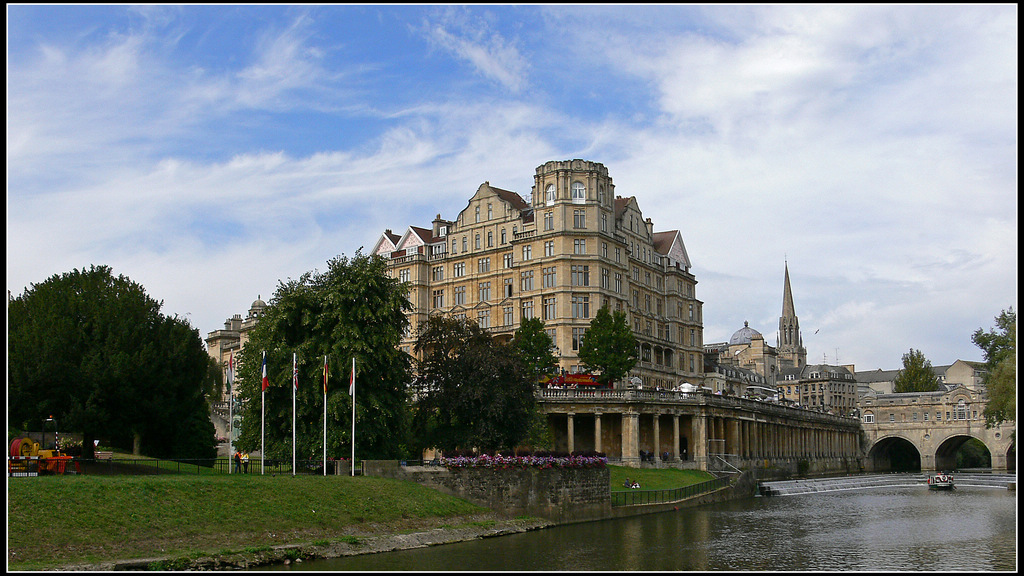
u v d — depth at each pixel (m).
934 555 56.44
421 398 82.56
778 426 139.12
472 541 59.31
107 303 77.88
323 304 72.06
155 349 77.62
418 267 137.50
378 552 53.25
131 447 86.38
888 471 194.88
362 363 69.81
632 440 102.00
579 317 123.12
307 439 70.81
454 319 84.56
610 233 129.25
